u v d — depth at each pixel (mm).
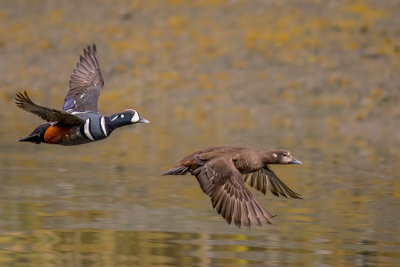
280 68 25125
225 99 23953
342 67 24891
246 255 10383
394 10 27219
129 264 9852
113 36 27891
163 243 10875
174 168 8664
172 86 24953
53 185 14445
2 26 29344
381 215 12680
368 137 21125
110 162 16891
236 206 8188
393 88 23812
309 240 11172
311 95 23781
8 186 14273
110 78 25609
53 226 11633
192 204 13211
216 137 20328
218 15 28062
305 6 27844
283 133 21250
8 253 10328
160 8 28922
